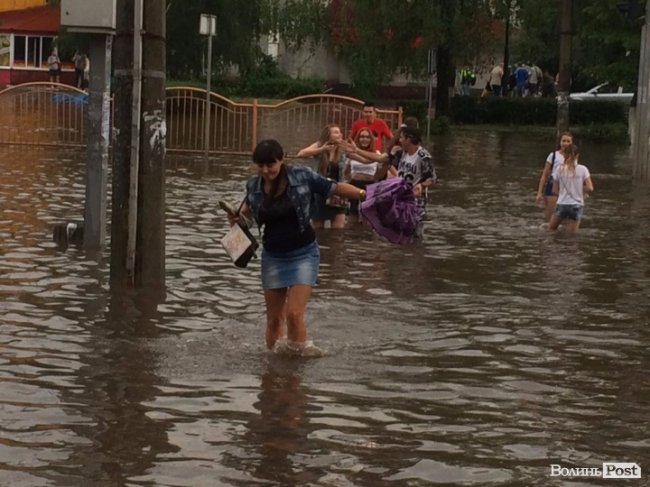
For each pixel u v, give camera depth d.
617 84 37.03
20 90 34.59
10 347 8.78
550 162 17.39
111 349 8.83
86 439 6.77
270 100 51.19
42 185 19.59
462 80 58.44
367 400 7.73
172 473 6.26
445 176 25.52
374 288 11.72
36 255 12.62
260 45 59.44
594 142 39.94
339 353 8.98
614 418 7.50
